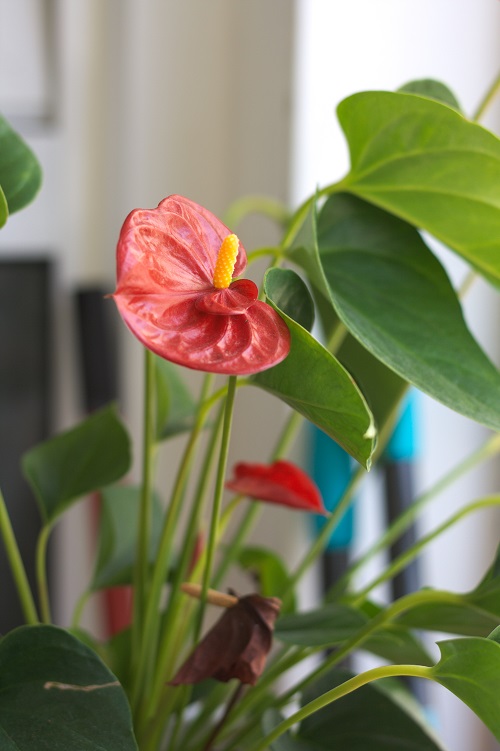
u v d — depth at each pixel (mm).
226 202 1604
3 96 1485
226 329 731
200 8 1524
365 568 1557
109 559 1123
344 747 931
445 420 1529
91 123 1564
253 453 1544
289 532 1464
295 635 916
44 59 1507
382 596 1586
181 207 788
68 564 1636
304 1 1302
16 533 1563
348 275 958
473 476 1567
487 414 859
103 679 794
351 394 732
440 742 943
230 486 954
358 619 952
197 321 732
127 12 1506
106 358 1516
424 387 852
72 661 798
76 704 789
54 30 1505
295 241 909
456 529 1571
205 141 1575
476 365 907
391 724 938
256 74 1460
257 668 829
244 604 851
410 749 925
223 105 1573
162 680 1014
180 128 1555
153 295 731
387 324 920
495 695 764
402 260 971
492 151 860
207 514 1644
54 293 1573
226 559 1102
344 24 1336
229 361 705
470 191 913
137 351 1597
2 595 1554
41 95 1517
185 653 1148
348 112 891
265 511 1529
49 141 1528
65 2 1499
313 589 1493
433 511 1543
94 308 1508
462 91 1437
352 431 752
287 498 951
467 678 774
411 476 1345
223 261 760
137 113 1525
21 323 1547
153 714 991
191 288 753
